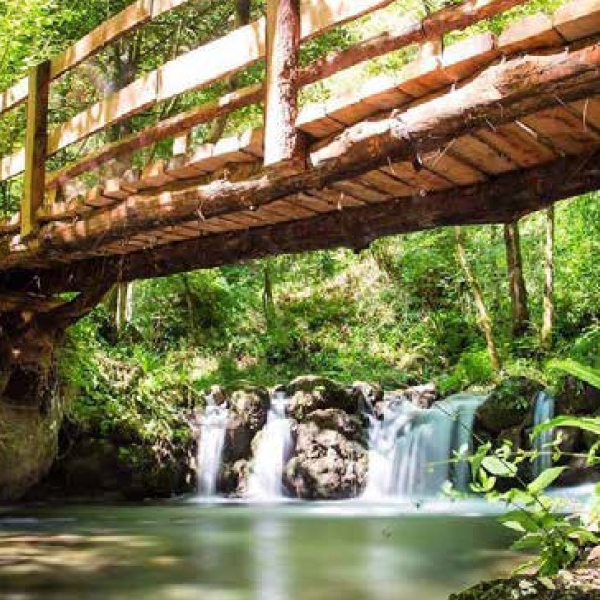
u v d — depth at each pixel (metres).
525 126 2.92
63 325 6.72
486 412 9.02
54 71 4.97
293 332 14.16
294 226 4.45
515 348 11.69
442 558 5.28
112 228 4.41
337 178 3.19
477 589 2.79
